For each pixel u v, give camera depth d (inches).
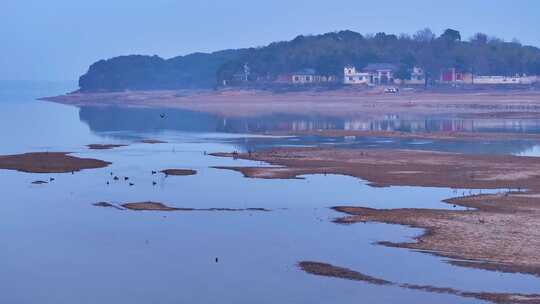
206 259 2687.0
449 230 2994.6
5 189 4069.9
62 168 4785.9
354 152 5388.8
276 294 2326.5
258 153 5438.0
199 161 5093.5
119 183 4229.8
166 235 3031.5
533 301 2226.9
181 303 2272.4
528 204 3467.0
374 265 2578.7
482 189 3900.1
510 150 5536.4
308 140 6382.9
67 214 3435.0
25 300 2311.8
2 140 6727.4
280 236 2979.8
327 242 2874.0
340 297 2292.1
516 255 2650.1
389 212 3348.9
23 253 2795.3
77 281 2476.6
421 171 4488.2
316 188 3993.6
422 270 2516.0
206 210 3481.8
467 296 2277.3
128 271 2573.8
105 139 6761.8
